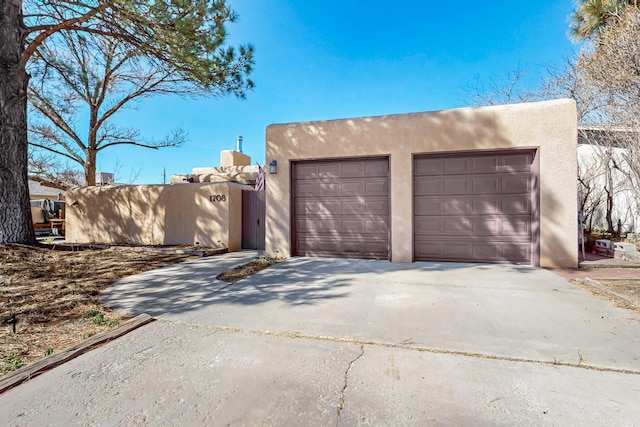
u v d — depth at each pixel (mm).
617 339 2773
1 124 6695
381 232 6988
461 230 6500
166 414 1835
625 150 7641
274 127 7578
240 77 8688
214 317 3488
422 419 1765
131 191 10094
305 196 7496
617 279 4820
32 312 3609
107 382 2182
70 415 1835
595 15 9484
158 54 7410
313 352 2613
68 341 2900
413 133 6625
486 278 5137
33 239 7410
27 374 2236
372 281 5051
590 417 1763
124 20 6504
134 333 3057
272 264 6570
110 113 12039
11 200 6883
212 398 1984
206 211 9164
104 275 5512
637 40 6859
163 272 5863
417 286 4711
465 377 2193
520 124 6043
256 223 9453
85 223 10648
